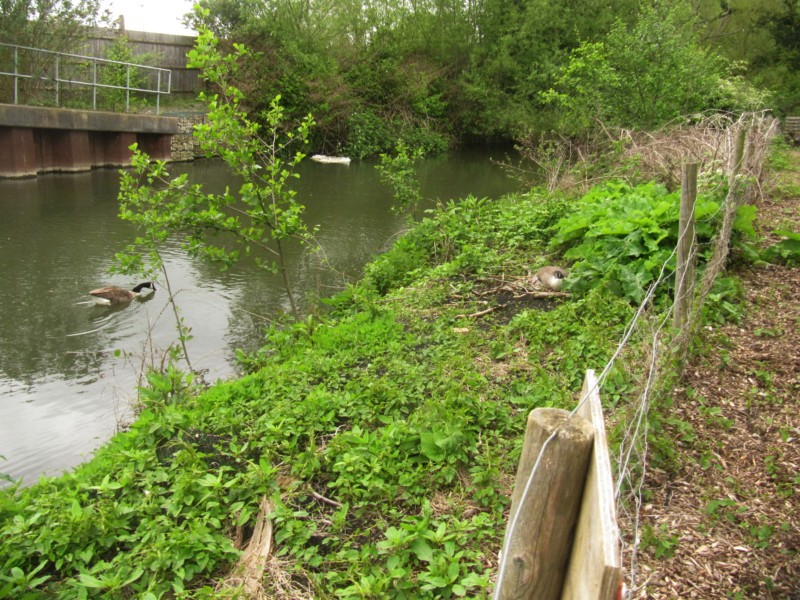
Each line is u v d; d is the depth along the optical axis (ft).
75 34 60.39
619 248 22.77
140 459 13.92
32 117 50.55
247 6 80.53
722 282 20.80
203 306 27.68
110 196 47.09
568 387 16.80
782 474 13.07
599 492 5.77
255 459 14.44
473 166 78.69
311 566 11.36
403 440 14.29
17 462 16.52
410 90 95.76
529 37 96.89
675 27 47.14
